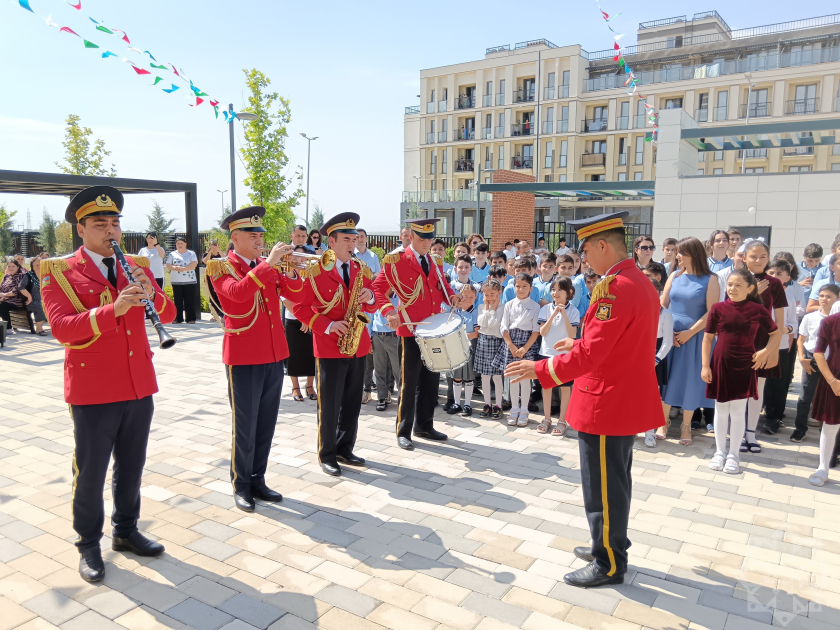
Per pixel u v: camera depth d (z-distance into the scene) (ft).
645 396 10.88
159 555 12.06
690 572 11.60
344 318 16.55
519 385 21.27
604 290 10.62
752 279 16.34
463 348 17.30
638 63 140.46
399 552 12.25
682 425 19.35
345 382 16.96
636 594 10.85
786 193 46.60
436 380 19.54
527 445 19.10
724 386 16.62
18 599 10.57
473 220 129.90
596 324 10.54
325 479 16.15
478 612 10.27
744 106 128.36
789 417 22.44
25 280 39.04
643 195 76.43
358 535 12.96
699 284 18.92
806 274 27.61
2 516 13.74
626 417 10.71
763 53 129.18
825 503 14.78
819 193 45.52
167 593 10.76
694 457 18.15
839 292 18.30
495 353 21.75
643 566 11.82
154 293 12.07
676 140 50.11
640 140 139.13
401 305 18.72
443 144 164.76
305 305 16.31
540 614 10.23
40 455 17.60
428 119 167.32
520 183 61.93
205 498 14.79
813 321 18.85
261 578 11.25
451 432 20.49
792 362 20.65
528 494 15.20
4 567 11.61
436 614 10.18
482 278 28.73
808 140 59.26
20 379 27.14
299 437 19.51
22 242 107.65
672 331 18.94
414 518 13.82
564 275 20.53
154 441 18.94
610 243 10.89
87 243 11.49
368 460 17.66
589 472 11.12
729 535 13.10
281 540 12.71
